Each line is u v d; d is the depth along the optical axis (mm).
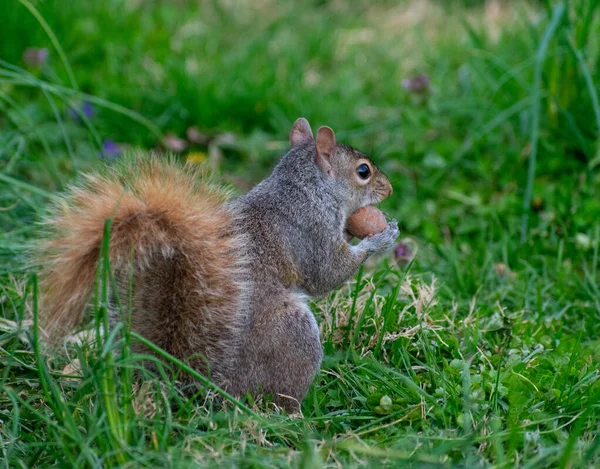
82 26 14391
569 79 12086
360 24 16938
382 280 8797
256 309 7344
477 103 13172
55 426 6414
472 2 17797
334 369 7961
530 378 7801
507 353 8297
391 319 8398
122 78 13789
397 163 12352
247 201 8094
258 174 12477
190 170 7594
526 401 7344
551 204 11125
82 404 7020
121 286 7059
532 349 8383
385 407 7301
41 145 12188
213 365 7191
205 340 7168
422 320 8508
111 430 6270
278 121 13266
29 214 9992
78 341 8375
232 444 6637
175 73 13297
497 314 8875
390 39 16312
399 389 7508
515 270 10211
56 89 10977
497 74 13336
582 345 8469
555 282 9922
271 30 16281
